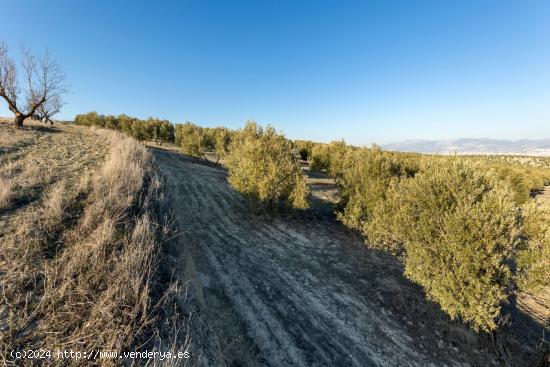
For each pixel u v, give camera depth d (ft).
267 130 52.01
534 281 23.88
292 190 46.47
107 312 12.15
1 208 19.39
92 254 15.67
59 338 10.96
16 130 57.16
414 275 25.08
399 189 33.22
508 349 22.40
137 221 20.25
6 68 62.75
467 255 21.22
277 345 20.38
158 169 45.85
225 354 17.57
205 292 24.50
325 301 26.94
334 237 43.70
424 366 20.51
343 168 52.31
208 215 47.34
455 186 23.50
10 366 9.51
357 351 21.15
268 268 32.01
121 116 153.69
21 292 12.55
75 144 49.39
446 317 25.59
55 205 19.99
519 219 21.90
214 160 126.93
